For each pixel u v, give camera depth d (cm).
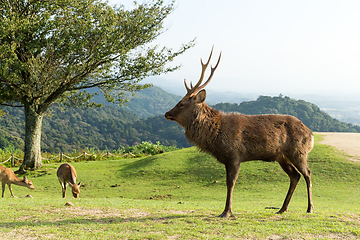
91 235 486
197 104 625
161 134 11862
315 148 1897
